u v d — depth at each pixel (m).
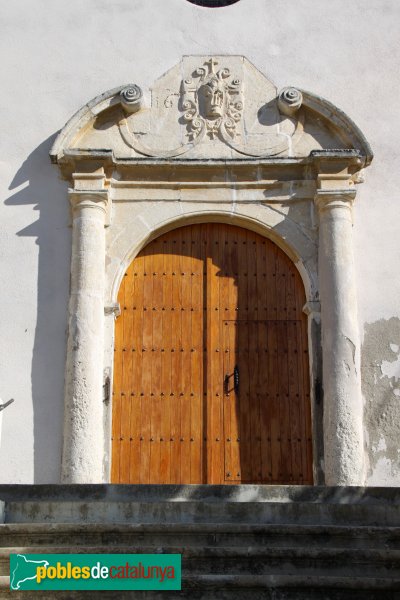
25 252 10.69
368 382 10.25
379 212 10.82
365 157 10.77
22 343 10.38
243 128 11.12
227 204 10.88
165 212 10.85
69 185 10.92
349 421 9.95
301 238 10.77
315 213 10.84
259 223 10.82
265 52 11.45
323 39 11.52
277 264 10.98
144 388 10.55
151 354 10.66
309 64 11.41
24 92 11.28
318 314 10.52
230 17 11.59
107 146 11.02
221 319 10.80
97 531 7.56
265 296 10.88
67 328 10.41
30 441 10.05
